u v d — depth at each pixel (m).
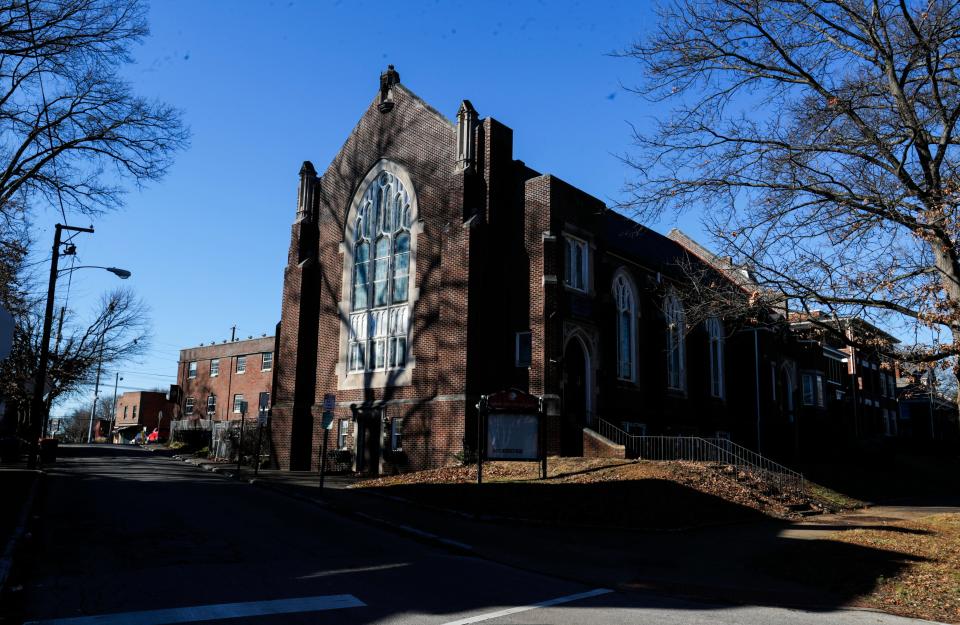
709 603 9.16
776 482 22.67
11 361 37.44
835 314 13.05
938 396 16.39
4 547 10.27
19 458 32.75
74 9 19.09
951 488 35.31
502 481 20.36
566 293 26.64
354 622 7.42
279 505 17.45
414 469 25.80
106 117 22.22
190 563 10.00
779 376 42.91
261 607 7.82
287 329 31.92
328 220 32.34
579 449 24.75
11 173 21.52
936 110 12.67
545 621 7.80
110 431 95.75
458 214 26.28
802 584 10.41
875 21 13.30
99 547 10.95
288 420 30.58
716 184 13.84
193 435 48.41
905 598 9.43
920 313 11.66
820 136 13.64
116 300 41.28
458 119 27.12
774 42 13.55
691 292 16.30
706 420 35.81
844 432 43.34
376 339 28.98
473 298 25.36
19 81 20.31
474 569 10.73
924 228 11.94
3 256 25.67
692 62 14.01
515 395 20.53
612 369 28.94
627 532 14.77
